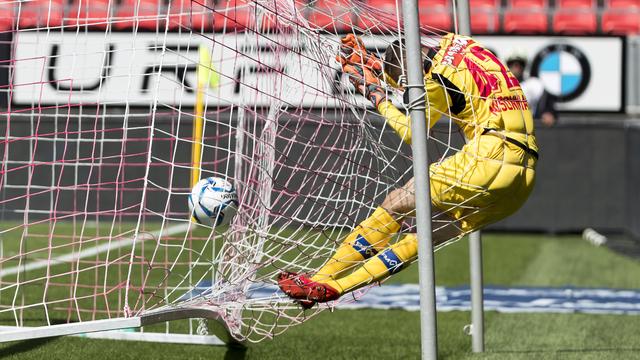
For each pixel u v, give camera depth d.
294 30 16.23
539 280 31.25
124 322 14.04
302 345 19.83
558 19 55.00
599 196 46.41
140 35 45.41
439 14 53.53
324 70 16.08
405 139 15.46
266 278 16.64
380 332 21.52
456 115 15.12
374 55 15.94
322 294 14.87
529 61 49.47
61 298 24.56
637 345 20.17
